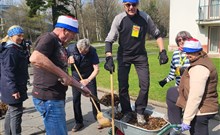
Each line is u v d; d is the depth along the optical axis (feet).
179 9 60.59
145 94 12.92
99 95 23.99
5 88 13.06
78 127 15.96
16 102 13.06
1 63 13.12
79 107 15.87
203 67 9.86
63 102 9.97
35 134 15.79
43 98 9.55
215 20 54.54
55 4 99.96
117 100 13.97
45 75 9.51
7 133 14.10
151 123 12.61
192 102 9.93
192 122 10.67
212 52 57.67
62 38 9.50
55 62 9.37
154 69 36.63
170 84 25.32
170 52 60.90
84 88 10.18
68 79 9.34
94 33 170.19
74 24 9.46
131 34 12.75
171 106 12.76
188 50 9.91
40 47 8.84
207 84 10.12
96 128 16.28
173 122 12.74
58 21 9.47
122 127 11.68
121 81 13.52
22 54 13.32
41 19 109.09
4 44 13.03
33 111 19.93
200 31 58.34
